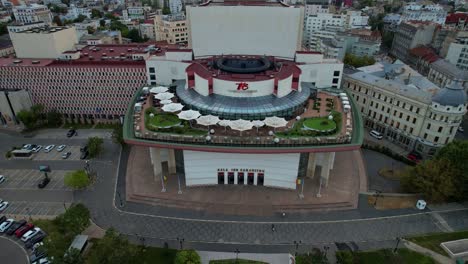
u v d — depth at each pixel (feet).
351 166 324.60
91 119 435.53
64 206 273.33
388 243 237.45
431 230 249.55
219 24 375.04
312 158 289.74
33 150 357.20
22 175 318.45
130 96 419.33
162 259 222.89
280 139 261.03
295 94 321.52
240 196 279.69
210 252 228.63
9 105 415.64
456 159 271.49
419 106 344.08
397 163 340.80
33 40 444.55
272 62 364.38
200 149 260.01
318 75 372.17
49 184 304.09
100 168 328.29
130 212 266.36
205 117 275.18
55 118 419.13
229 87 304.71
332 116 298.35
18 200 283.18
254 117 291.38
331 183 296.30
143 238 239.91
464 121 439.63
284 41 380.17
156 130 277.23
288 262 221.46
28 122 403.13
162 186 290.76
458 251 230.27
